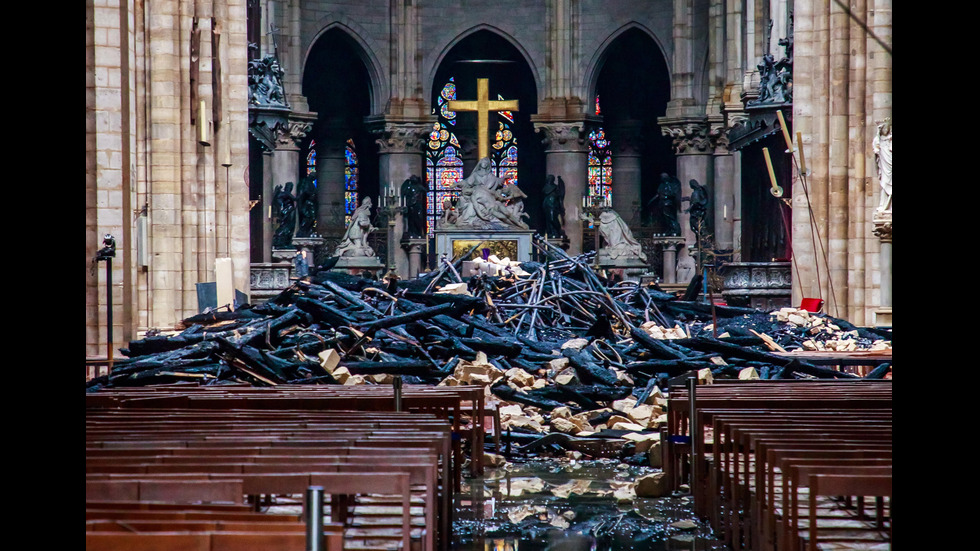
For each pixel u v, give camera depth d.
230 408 47.72
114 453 28.25
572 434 62.66
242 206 126.19
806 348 84.44
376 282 94.44
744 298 127.38
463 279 98.12
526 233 195.50
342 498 29.47
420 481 26.38
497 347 75.12
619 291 98.62
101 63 82.69
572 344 78.44
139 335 99.44
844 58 106.19
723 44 196.88
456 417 49.66
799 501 34.56
